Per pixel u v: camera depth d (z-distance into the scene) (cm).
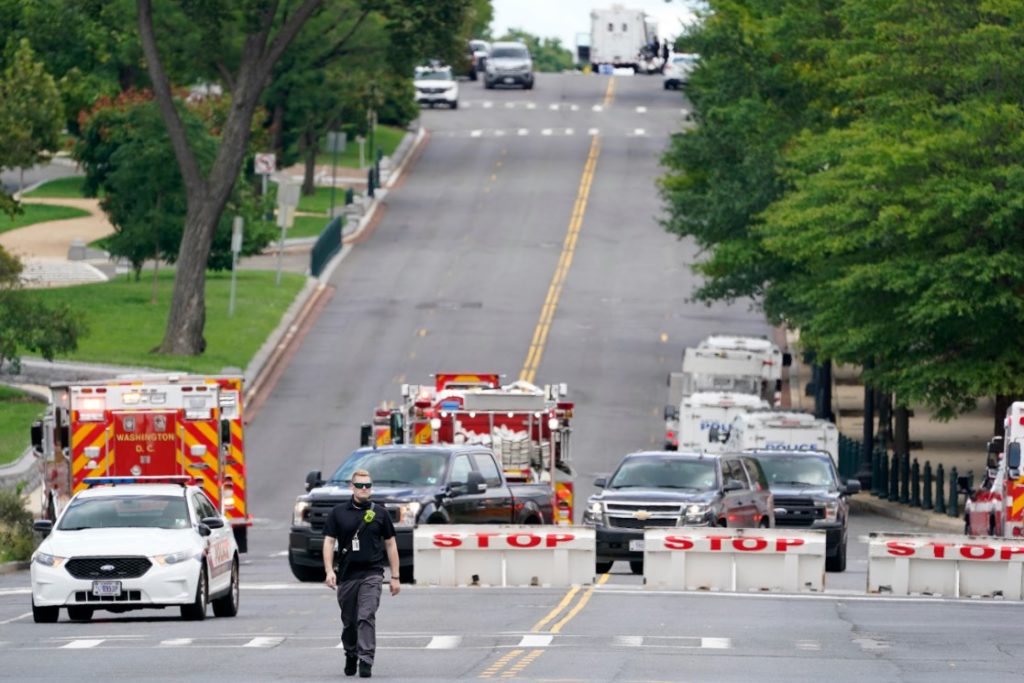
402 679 5453
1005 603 8512
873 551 8862
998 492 10919
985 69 14175
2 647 6462
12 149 16050
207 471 10781
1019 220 13975
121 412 10738
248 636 6788
